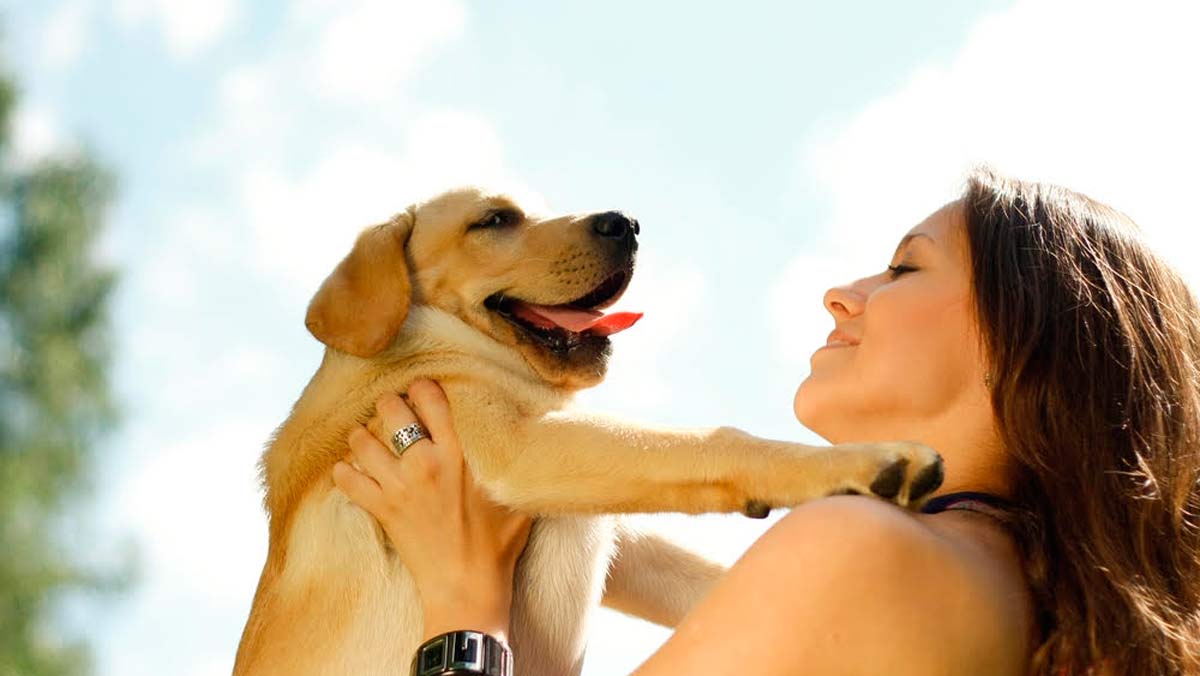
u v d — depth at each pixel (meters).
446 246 3.62
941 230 2.50
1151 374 2.33
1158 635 2.12
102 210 16.59
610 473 2.97
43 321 15.97
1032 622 2.13
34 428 15.42
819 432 2.62
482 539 2.98
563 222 3.61
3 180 16.38
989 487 2.35
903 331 2.43
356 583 3.12
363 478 3.06
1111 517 2.21
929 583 2.01
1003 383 2.29
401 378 3.31
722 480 2.84
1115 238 2.41
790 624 1.98
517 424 3.12
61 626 14.55
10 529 14.43
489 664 2.74
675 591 3.48
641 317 3.50
